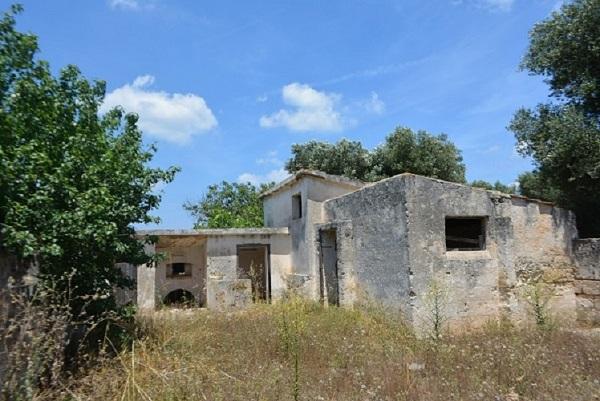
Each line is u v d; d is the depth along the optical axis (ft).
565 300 37.01
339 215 45.50
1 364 16.69
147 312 34.19
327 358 24.86
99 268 24.38
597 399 18.07
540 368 21.63
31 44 21.53
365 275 39.68
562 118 37.68
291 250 54.85
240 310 40.63
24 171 19.99
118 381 19.90
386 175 80.84
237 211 89.51
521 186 67.77
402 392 19.42
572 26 37.37
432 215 33.83
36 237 19.93
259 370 22.00
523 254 36.06
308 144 89.04
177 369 20.75
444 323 32.55
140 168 25.91
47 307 19.04
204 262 58.65
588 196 40.96
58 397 18.26
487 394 18.95
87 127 24.54
